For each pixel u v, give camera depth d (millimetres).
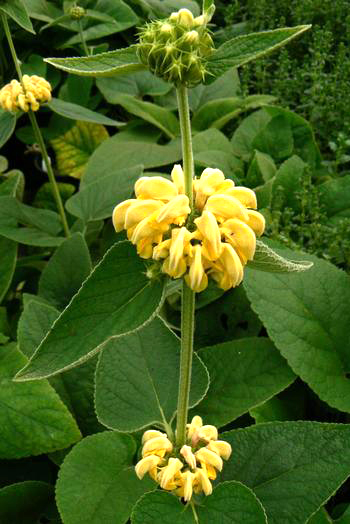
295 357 619
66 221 918
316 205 804
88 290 388
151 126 1100
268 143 969
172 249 370
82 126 1122
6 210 827
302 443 502
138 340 557
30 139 1122
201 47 373
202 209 394
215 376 616
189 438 477
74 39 1194
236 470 502
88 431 620
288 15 1249
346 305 656
